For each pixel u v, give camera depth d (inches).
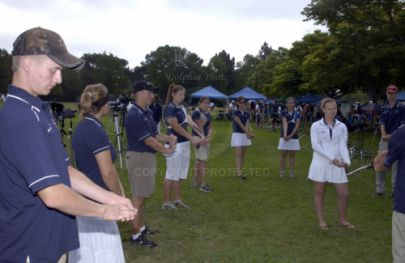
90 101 119.7
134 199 172.6
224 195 274.1
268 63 1876.2
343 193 202.8
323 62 731.4
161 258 164.1
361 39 661.3
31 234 66.5
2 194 66.0
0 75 2224.4
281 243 183.5
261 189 294.5
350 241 187.2
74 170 86.0
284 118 333.4
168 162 228.8
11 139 62.6
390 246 181.5
